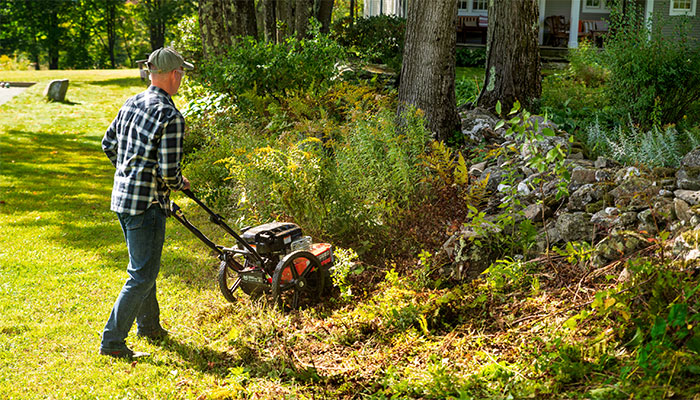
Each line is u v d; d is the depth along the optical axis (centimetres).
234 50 1008
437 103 770
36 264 553
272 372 366
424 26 760
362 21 1719
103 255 585
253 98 909
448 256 488
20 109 1681
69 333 420
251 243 454
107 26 5391
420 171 598
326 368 368
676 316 285
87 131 1405
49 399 338
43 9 5041
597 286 393
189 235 649
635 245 409
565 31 2036
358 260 525
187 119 938
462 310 411
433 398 323
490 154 564
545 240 472
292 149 568
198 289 506
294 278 461
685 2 1939
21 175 955
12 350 392
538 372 323
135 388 351
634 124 858
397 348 376
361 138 611
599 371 313
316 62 985
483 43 2122
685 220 412
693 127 751
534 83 997
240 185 616
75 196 832
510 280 437
